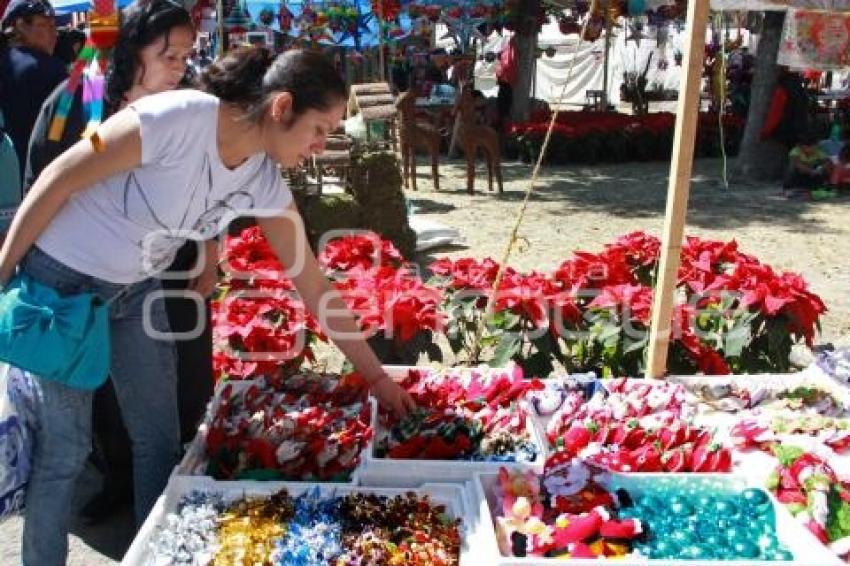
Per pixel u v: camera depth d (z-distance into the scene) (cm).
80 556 312
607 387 315
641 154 1462
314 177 803
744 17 1867
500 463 255
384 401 282
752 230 906
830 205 1042
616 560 206
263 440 263
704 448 267
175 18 243
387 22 1321
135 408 261
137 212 223
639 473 256
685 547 222
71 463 244
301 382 311
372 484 255
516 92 1523
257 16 1191
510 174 1306
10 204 324
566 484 243
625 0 1570
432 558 215
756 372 373
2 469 232
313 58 214
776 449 262
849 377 328
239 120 217
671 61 2388
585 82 2467
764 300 364
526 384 308
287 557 213
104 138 210
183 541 218
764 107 1214
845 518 231
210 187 225
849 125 1490
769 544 224
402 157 1142
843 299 652
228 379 326
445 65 1784
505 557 211
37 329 221
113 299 241
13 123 405
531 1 1495
